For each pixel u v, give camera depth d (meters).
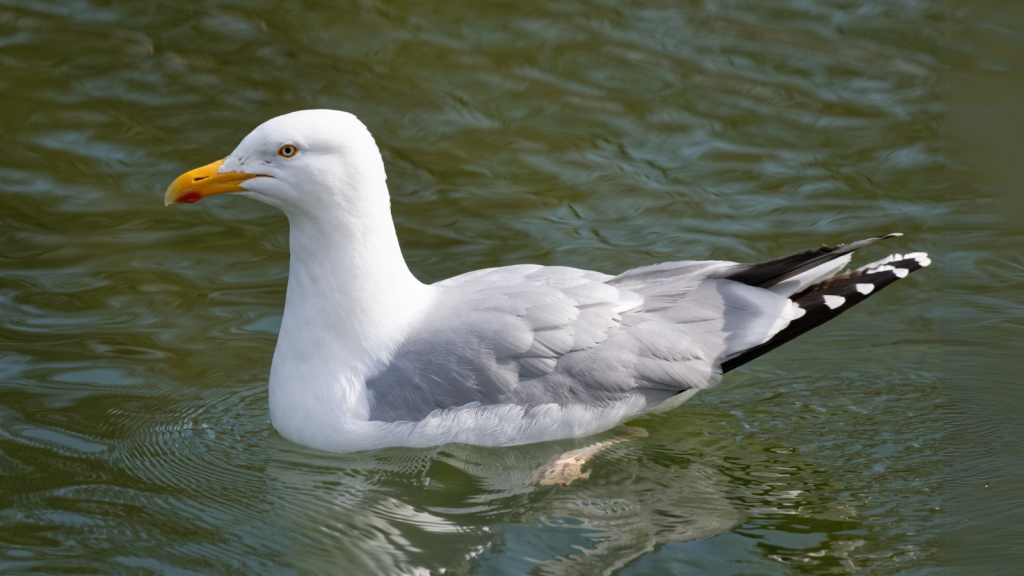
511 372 8.06
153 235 12.12
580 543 7.03
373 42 17.11
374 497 7.67
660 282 8.62
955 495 7.15
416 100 15.45
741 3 18.59
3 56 16.14
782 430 8.67
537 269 8.94
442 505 7.57
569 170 13.83
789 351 10.01
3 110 14.63
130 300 10.65
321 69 16.19
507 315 8.16
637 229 12.38
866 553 6.82
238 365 9.57
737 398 9.23
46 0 18.11
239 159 7.93
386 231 8.23
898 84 15.88
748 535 7.11
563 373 8.11
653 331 8.24
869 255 11.66
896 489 7.68
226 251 11.88
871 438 8.45
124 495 7.53
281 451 8.27
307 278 8.18
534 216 12.72
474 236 12.21
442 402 8.05
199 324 10.27
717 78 16.17
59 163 13.48
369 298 8.15
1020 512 6.64
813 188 13.34
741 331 8.34
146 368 9.43
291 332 8.27
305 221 8.04
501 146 14.39
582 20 18.05
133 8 18.05
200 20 17.75
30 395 8.86
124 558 6.71
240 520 7.29
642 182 13.53
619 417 8.30
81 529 7.04
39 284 10.83
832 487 7.75
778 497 7.64
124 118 14.66
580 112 15.27
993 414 7.96
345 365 8.18
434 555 6.88
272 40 17.06
